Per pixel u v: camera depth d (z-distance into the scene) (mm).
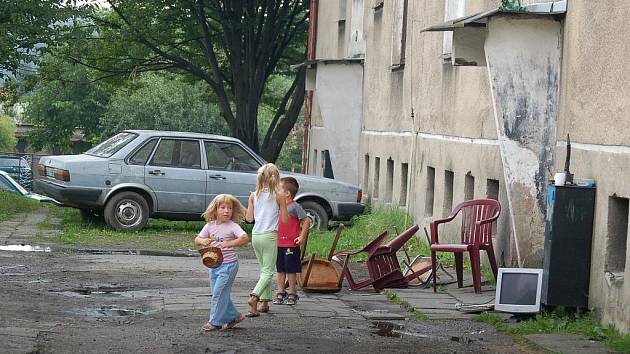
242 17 41156
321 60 30516
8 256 16922
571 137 12914
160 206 22531
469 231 14711
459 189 18594
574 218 11836
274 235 11969
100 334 10062
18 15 31438
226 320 10672
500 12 13516
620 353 9734
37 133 81500
